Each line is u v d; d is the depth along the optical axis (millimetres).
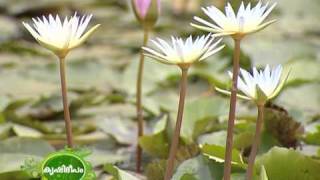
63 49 1698
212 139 2174
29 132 2395
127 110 2650
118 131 2420
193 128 2232
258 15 1607
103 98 2721
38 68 3160
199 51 1620
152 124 2494
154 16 2178
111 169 1895
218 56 3391
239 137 2078
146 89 2908
